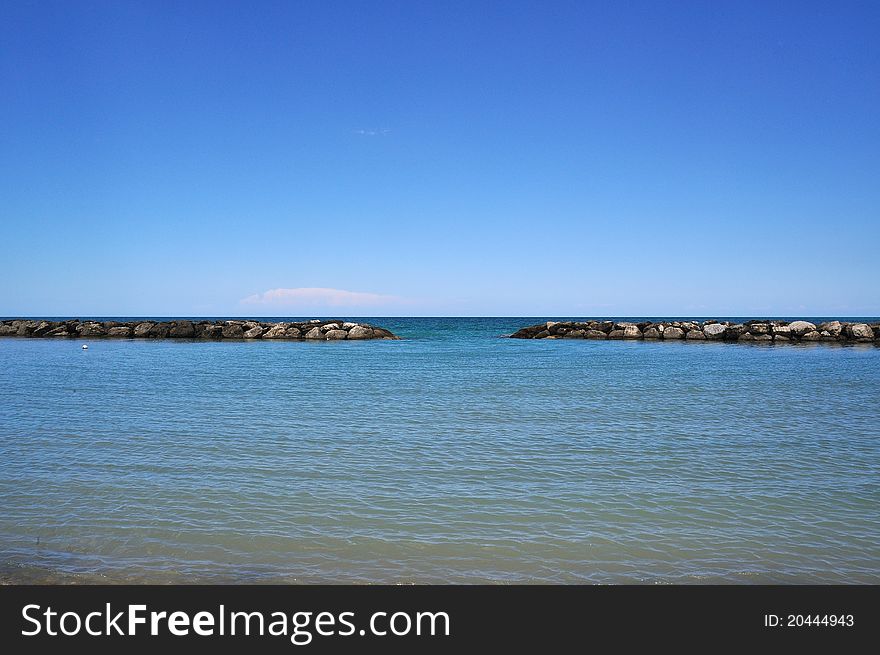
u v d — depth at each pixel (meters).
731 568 8.30
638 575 8.11
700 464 13.55
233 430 17.17
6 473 12.54
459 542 9.03
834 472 12.95
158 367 38.50
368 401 23.09
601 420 18.98
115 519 9.90
